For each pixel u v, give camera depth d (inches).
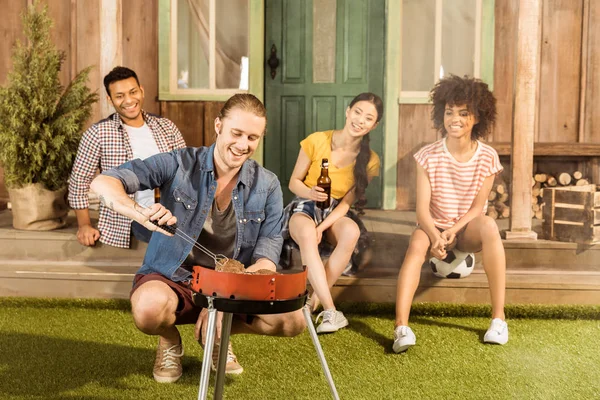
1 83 193.0
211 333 71.6
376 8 192.5
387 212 184.9
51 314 136.8
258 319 92.8
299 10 195.9
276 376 105.3
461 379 105.0
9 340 120.4
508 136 186.5
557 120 189.8
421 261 124.6
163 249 94.1
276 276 71.7
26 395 96.1
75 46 186.9
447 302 139.8
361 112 137.4
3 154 154.9
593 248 149.1
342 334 126.3
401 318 119.6
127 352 115.0
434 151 132.7
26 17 159.2
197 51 198.7
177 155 92.0
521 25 152.9
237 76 199.3
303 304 74.1
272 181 94.5
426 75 189.9
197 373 105.7
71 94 159.2
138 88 145.3
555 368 110.0
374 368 109.4
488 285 138.8
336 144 138.9
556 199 152.7
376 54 193.6
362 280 140.9
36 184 156.2
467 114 132.0
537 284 140.8
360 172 138.1
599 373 107.8
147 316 90.8
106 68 177.8
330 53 195.9
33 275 144.9
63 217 162.2
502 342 120.7
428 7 188.1
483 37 185.6
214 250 94.6
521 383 103.7
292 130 198.8
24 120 154.2
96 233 150.9
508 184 177.3
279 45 197.3
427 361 112.8
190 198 91.4
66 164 157.2
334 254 130.5
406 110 189.5
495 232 125.7
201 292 73.3
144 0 194.5
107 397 95.9
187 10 197.2
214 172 91.8
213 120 197.9
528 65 152.9
